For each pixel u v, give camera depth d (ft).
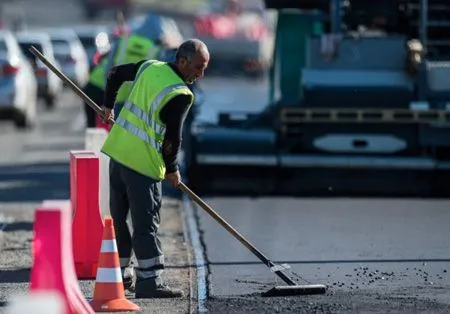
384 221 105.09
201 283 77.87
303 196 122.21
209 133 121.49
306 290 73.77
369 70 121.80
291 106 121.29
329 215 108.78
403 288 75.87
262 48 299.17
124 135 71.67
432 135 120.98
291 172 123.03
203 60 71.56
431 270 82.28
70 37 279.69
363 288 75.92
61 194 123.95
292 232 99.19
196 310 68.95
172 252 90.22
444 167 120.16
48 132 200.54
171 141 70.90
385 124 121.60
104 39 113.80
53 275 56.49
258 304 70.59
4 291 75.31
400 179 122.62
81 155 80.38
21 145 177.78
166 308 69.41
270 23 308.19
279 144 122.52
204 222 105.19
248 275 80.84
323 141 121.90
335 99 120.47
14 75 197.47
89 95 112.27
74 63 273.95
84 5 528.63
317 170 122.72
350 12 128.98
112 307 68.18
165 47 107.65
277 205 115.55
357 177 122.72
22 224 104.83
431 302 70.95
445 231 99.40
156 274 72.49
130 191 71.61
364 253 89.04
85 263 79.66
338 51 122.31
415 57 120.98
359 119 120.47
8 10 557.33
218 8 354.95
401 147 121.60
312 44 122.31
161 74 71.51
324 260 86.33
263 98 205.16
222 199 120.16
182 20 529.04
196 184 123.65
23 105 199.21
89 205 79.66
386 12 127.95
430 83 120.06
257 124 128.36
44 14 544.62
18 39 240.12
